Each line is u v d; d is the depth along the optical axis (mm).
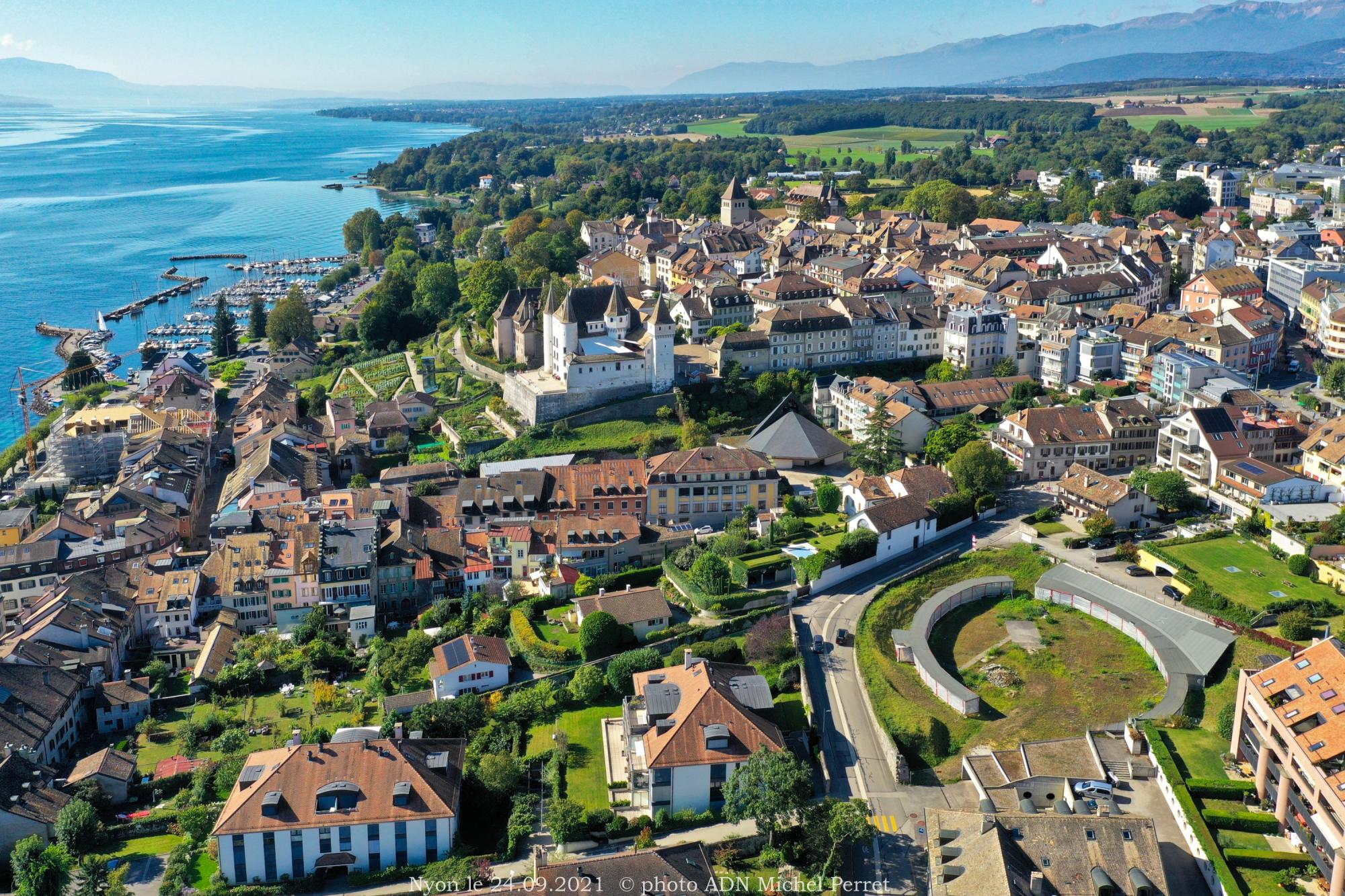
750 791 178625
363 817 181375
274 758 195875
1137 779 188250
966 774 195750
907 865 173375
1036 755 193375
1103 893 153000
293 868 181500
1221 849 165250
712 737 190500
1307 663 178000
